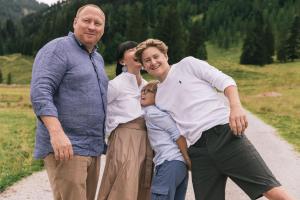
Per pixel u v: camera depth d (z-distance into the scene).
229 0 172.88
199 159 4.40
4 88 79.38
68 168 4.34
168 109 4.64
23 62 161.12
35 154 4.50
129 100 4.89
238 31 153.12
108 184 4.82
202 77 4.43
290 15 148.62
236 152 4.19
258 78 94.50
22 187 8.25
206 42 150.75
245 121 4.05
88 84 4.38
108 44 130.75
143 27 138.50
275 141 14.80
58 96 4.33
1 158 11.36
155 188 4.67
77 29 4.43
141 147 4.90
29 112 30.50
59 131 4.04
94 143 4.49
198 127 4.32
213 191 4.45
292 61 124.19
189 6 183.38
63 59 4.27
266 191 4.12
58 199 4.54
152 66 4.63
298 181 8.85
